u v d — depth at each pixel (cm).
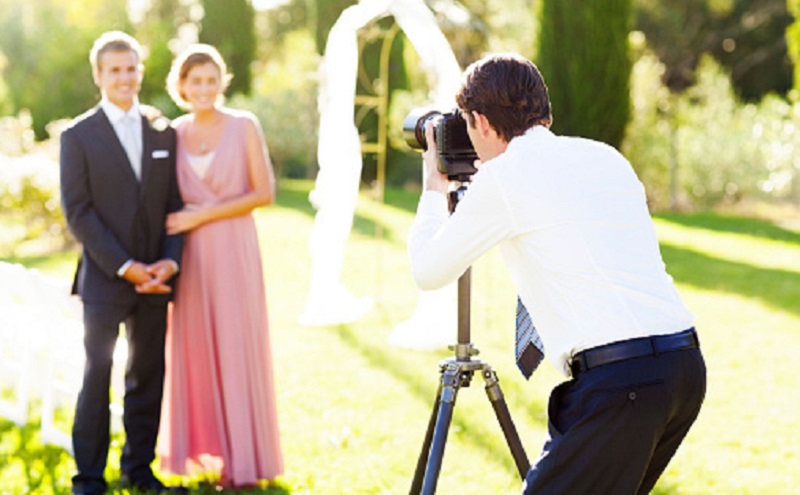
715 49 2948
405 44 2241
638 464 292
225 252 489
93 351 473
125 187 471
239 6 2459
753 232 1606
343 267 1289
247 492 494
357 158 926
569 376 307
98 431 479
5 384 703
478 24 1532
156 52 2727
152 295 479
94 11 2922
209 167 488
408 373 755
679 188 1989
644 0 2923
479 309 1012
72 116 2838
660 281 298
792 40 1697
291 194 2180
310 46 3212
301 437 593
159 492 489
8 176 1455
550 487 294
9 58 2945
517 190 294
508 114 307
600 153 304
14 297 1013
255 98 2434
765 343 851
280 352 826
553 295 296
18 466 541
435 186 336
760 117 1939
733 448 577
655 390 288
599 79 1709
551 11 1720
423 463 365
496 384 350
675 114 2086
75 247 1474
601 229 293
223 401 495
